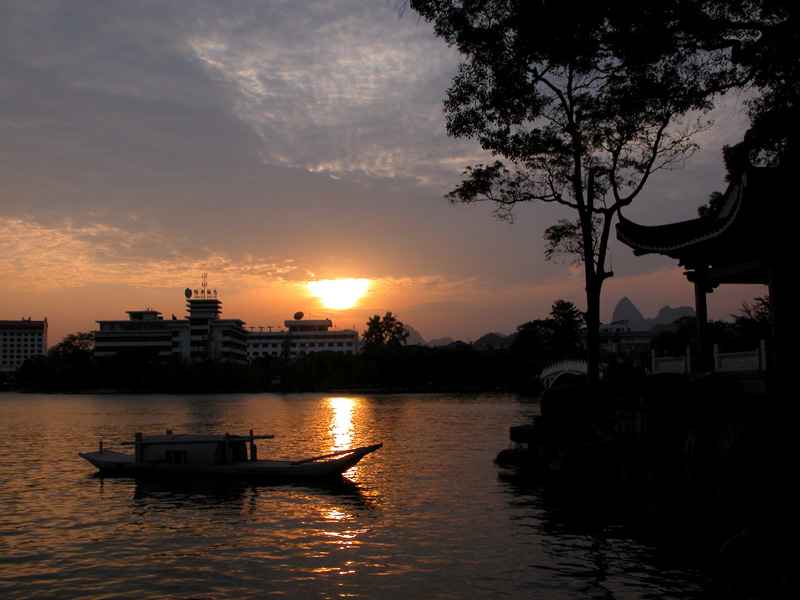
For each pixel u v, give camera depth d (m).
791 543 11.96
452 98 24.00
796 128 19.19
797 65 17.92
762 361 19.42
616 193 28.77
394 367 153.62
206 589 12.45
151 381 162.25
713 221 20.48
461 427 51.56
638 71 19.30
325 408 88.19
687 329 51.97
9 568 13.86
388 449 35.53
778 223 19.09
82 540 16.03
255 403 107.12
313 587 12.48
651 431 18.97
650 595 11.92
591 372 28.92
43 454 34.59
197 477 25.03
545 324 136.38
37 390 169.12
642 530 16.48
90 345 199.62
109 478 25.28
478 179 30.56
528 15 17.50
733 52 17.39
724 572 13.05
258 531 16.77
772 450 15.47
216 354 174.75
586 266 29.66
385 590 12.29
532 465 26.98
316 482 23.95
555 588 12.33
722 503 14.93
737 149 20.66
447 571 13.37
